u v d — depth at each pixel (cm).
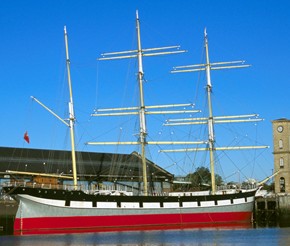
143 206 8844
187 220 9231
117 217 8569
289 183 13438
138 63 10169
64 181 11250
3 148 11238
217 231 7612
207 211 9456
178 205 9194
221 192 10094
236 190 10131
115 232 7756
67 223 8150
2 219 9369
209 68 11000
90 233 7600
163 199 9062
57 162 11488
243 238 6316
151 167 12531
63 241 6288
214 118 10881
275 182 13588
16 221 8000
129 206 8706
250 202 9975
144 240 6300
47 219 8056
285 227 8550
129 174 11962
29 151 11450
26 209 8006
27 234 7538
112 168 11756
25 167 10912
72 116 9050
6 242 6231
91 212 8356
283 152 13588
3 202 9425
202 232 7450
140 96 10125
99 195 8469
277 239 6122
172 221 9081
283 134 13650
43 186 8400
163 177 12419
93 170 11806
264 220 11506
